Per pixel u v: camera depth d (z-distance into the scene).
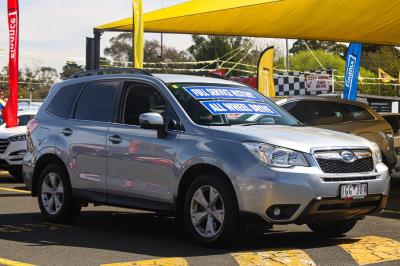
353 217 6.64
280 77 33.31
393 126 13.52
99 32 15.96
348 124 12.23
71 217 8.22
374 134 12.25
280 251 6.32
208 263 5.79
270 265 5.71
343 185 6.22
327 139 6.50
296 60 66.56
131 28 15.58
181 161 6.67
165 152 6.85
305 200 6.05
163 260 5.91
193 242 6.91
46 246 6.73
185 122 6.84
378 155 6.81
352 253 6.29
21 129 14.36
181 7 15.24
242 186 6.15
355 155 6.45
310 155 6.19
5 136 14.10
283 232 7.63
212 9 14.42
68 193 8.05
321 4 13.89
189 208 6.60
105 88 7.96
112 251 6.44
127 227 8.05
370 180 6.46
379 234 7.52
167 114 7.05
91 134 7.75
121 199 7.37
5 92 60.00
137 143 7.15
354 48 18.22
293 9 14.30
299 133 6.56
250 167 6.13
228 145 6.34
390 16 14.73
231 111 7.09
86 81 8.29
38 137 8.54
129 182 7.23
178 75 7.65
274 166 6.09
